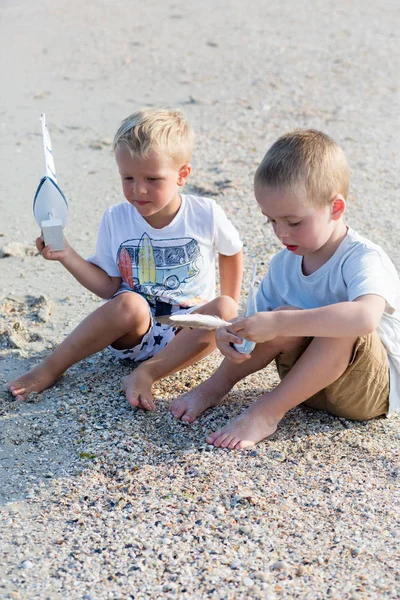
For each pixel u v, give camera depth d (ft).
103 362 12.03
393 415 10.74
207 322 9.70
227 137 21.24
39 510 8.96
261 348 10.39
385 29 32.65
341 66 27.63
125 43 30.25
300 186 9.41
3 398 11.00
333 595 7.70
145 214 11.18
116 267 11.89
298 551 8.30
